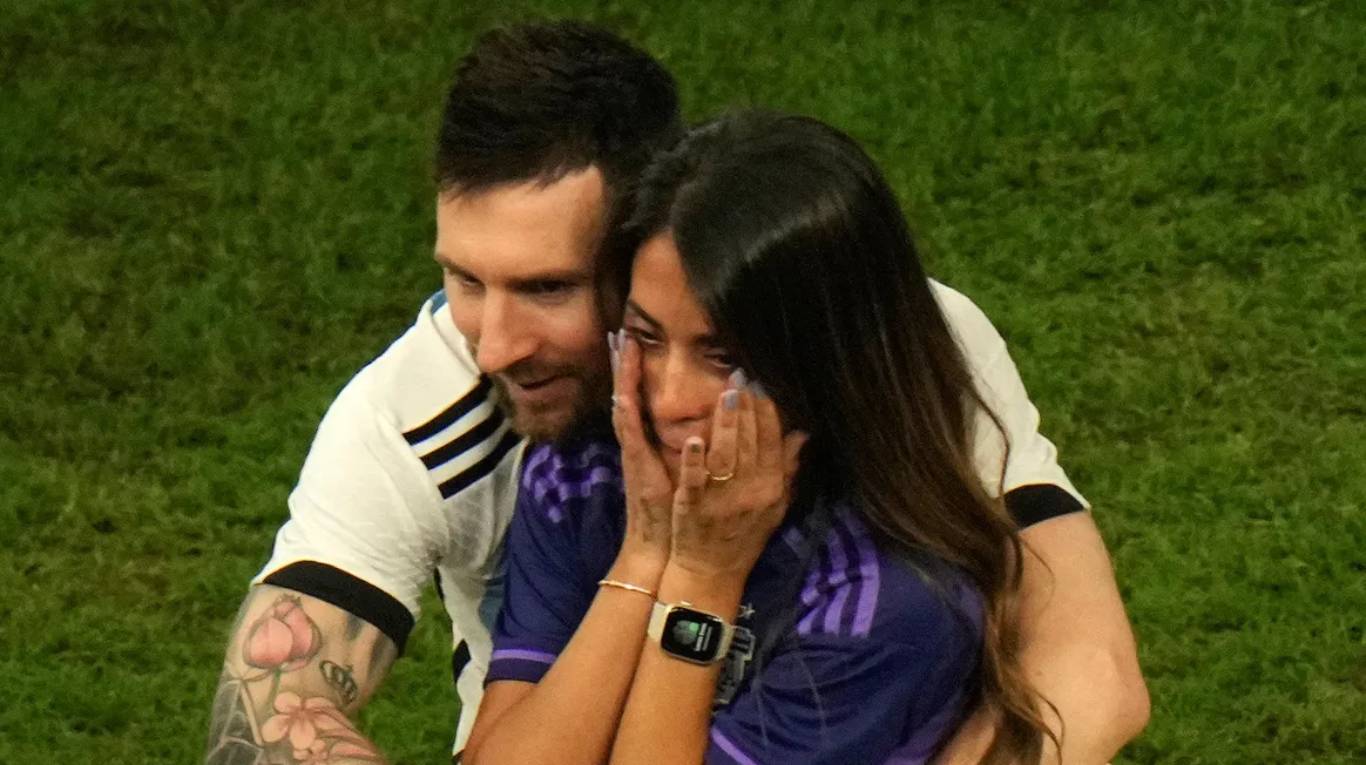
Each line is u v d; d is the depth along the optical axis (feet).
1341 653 20.01
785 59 29.58
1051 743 11.35
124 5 32.04
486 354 11.09
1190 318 24.57
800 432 10.54
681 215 9.98
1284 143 27.20
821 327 10.13
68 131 29.35
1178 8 29.86
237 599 21.62
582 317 11.05
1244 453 22.47
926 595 10.51
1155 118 27.68
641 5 31.07
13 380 24.86
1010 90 28.32
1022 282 25.34
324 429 12.26
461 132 10.87
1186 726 19.31
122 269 26.66
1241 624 20.47
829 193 10.03
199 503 22.86
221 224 27.35
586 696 10.91
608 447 11.55
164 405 24.40
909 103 28.48
